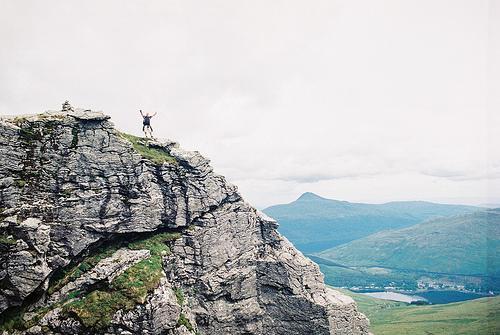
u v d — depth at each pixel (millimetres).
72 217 64375
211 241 77688
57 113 67438
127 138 77000
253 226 84438
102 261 65625
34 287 58156
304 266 82438
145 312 59750
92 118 67625
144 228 71250
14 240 58031
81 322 57969
